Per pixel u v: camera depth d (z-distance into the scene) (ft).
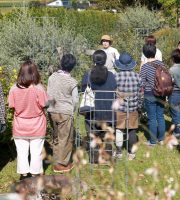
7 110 28.02
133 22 78.48
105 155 15.84
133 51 48.03
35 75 23.43
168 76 28.22
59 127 25.50
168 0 86.33
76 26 82.07
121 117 26.00
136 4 98.12
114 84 25.52
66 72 25.11
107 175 20.42
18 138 24.00
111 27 87.10
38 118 23.88
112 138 15.43
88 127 25.62
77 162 15.94
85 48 53.93
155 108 29.01
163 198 14.28
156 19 79.41
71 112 25.23
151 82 28.43
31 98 23.38
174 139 14.84
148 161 25.85
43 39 51.96
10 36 52.47
